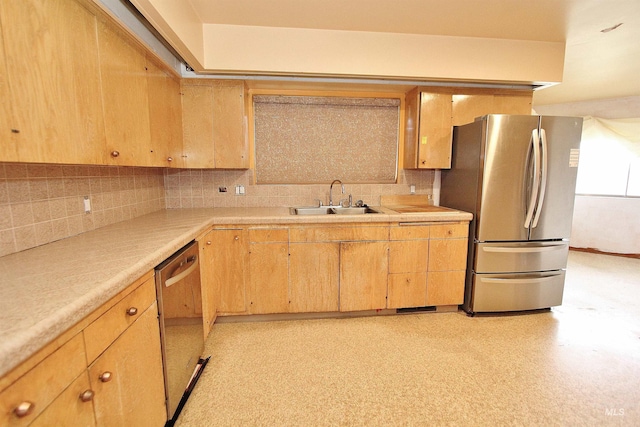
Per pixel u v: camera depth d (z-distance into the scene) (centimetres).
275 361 193
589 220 450
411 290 254
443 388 168
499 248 248
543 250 252
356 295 248
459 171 275
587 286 324
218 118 256
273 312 243
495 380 175
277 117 296
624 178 424
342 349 206
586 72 322
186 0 196
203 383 172
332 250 241
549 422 145
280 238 236
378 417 148
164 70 216
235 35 236
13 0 94
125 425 104
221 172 289
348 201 306
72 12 121
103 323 92
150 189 254
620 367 187
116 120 154
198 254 187
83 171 169
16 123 96
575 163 243
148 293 121
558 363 191
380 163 313
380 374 180
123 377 103
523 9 210
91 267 107
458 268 257
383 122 308
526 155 238
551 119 236
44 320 69
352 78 265
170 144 226
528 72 264
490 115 234
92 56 135
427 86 277
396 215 242
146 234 163
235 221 228
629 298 294
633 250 422
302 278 242
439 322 246
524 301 258
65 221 154
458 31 246
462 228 253
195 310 178
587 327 238
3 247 122
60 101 115
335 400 159
